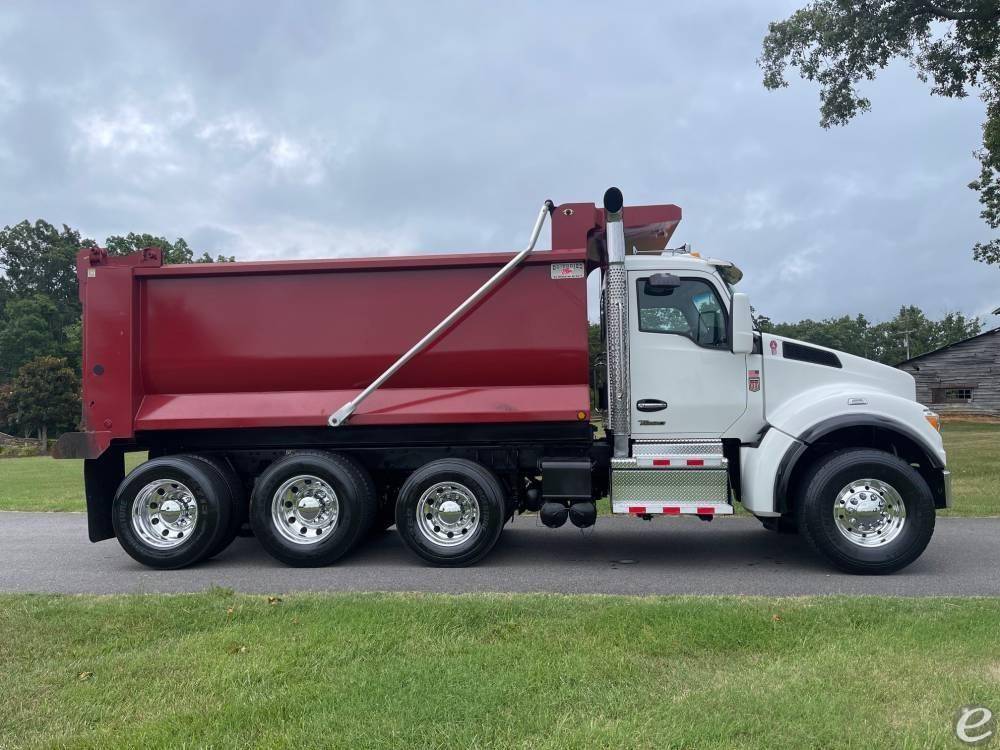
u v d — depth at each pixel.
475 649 4.06
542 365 6.72
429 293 6.90
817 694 3.40
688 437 6.77
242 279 7.04
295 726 3.16
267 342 6.98
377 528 8.09
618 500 6.52
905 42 17.89
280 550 6.71
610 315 6.71
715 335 6.84
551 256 6.73
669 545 7.70
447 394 6.79
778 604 4.84
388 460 7.15
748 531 8.55
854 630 4.32
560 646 4.09
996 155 18.52
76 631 4.49
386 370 6.85
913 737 2.99
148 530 6.89
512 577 6.23
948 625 4.33
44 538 8.75
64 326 87.06
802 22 18.17
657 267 6.90
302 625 4.51
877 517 6.18
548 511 6.64
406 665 3.81
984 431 29.12
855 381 6.77
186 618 4.72
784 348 6.78
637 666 3.79
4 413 60.91
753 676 3.65
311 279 7.00
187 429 7.00
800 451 6.27
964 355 37.84
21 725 3.25
